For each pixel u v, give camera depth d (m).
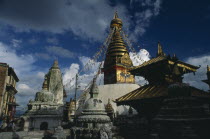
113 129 15.29
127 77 43.44
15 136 18.94
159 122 9.98
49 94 31.31
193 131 8.47
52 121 27.86
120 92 37.97
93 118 12.64
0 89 30.83
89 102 13.85
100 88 40.91
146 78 18.66
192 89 13.83
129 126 16.73
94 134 11.71
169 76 15.45
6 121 31.52
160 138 9.64
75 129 12.74
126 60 44.81
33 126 26.22
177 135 8.98
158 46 19.31
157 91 14.80
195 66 16.52
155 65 16.22
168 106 10.03
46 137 16.45
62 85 41.03
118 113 30.61
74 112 37.81
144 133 15.02
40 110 27.94
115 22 50.12
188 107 9.23
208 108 9.48
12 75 40.50
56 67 42.03
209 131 8.86
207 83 22.00
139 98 15.20
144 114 16.03
